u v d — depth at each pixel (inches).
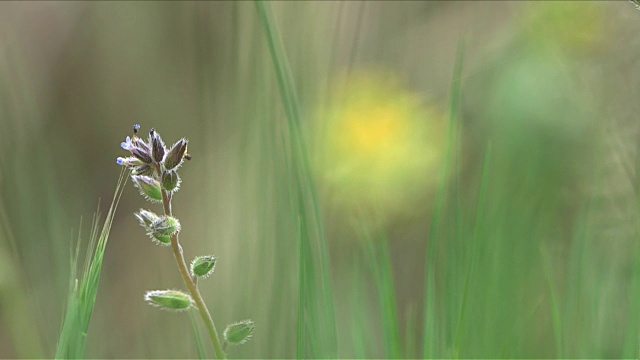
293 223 11.6
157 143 10.4
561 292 12.4
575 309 11.8
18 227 13.4
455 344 11.2
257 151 13.4
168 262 14.5
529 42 15.3
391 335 11.4
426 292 11.5
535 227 12.9
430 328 11.3
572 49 14.6
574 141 13.9
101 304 15.1
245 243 12.8
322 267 11.3
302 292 10.6
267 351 12.3
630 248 12.1
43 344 12.7
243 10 14.0
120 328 14.9
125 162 10.4
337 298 12.9
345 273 13.2
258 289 12.6
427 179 15.0
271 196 12.8
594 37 14.6
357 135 14.9
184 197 15.7
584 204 12.4
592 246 12.3
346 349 12.3
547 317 12.3
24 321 12.5
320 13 14.6
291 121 11.6
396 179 14.7
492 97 15.1
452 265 11.4
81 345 10.4
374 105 15.8
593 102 13.9
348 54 16.7
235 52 14.1
